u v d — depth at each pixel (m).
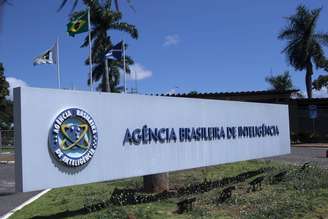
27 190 9.74
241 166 19.00
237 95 41.50
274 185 14.09
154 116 12.67
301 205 11.19
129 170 11.88
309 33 52.62
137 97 12.19
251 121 16.94
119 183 15.90
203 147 14.41
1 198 15.47
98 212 10.87
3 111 65.88
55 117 10.23
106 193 13.82
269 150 17.95
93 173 11.00
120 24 48.06
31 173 9.83
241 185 14.21
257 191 13.14
